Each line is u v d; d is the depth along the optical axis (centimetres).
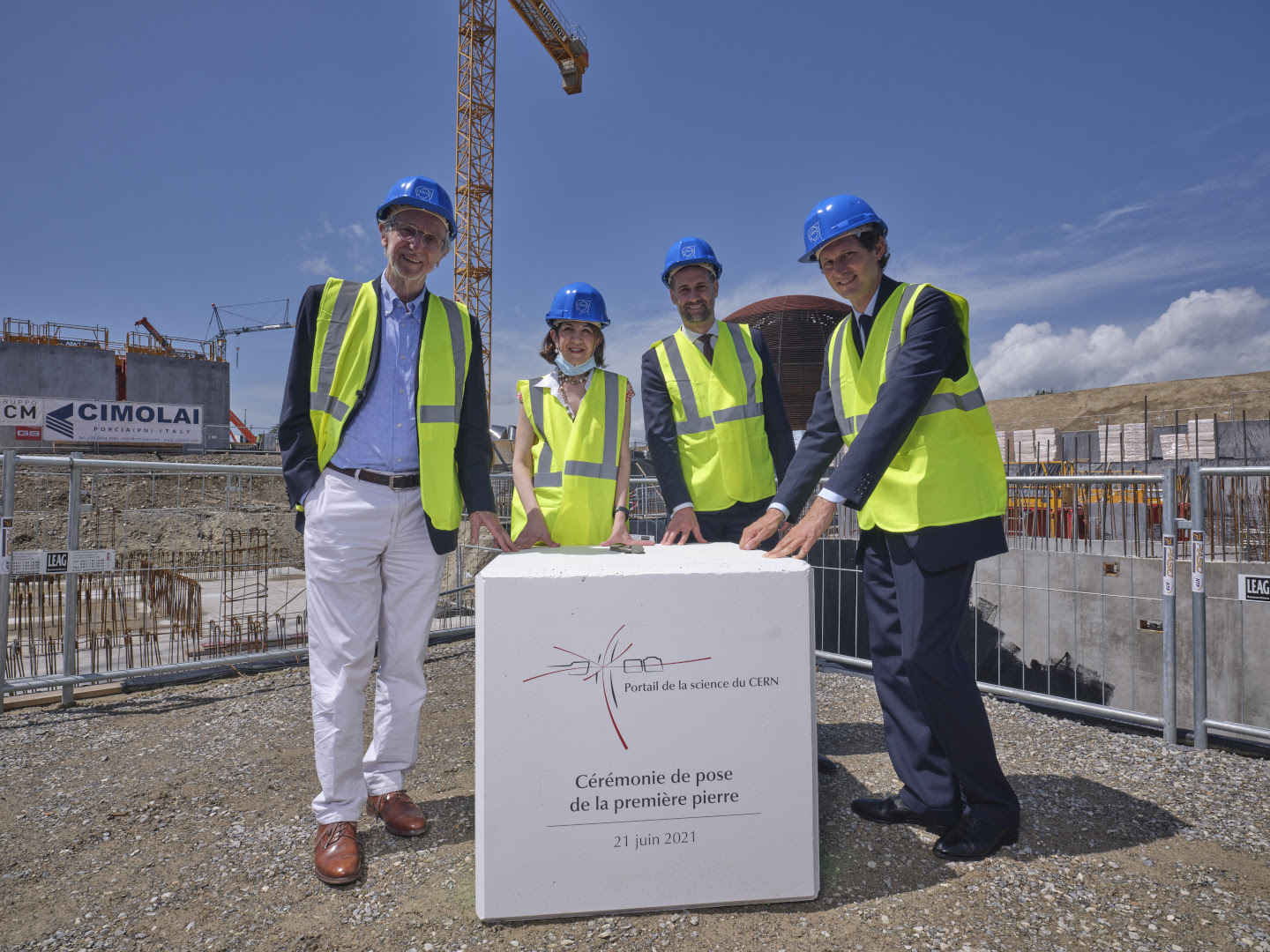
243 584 671
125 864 237
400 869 227
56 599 656
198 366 3747
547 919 196
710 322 323
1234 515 658
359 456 242
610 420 321
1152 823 258
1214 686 578
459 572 657
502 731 193
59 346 3434
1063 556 660
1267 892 212
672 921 195
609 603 196
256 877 226
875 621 264
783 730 201
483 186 4406
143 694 477
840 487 222
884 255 255
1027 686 672
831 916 198
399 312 253
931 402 241
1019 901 206
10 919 205
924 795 247
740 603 199
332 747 233
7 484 437
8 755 353
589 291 310
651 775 197
